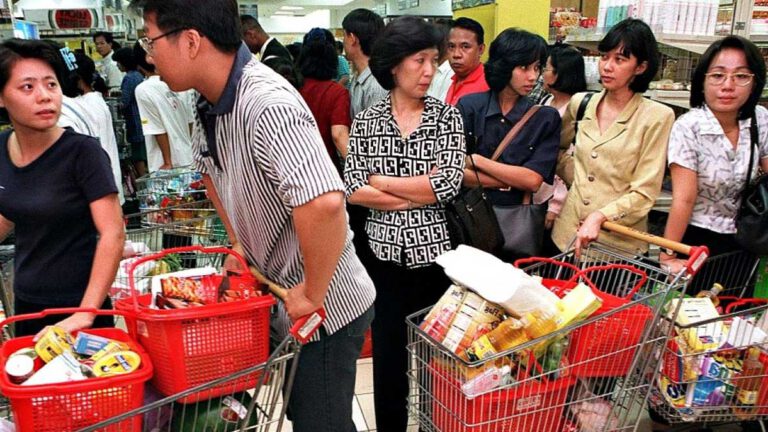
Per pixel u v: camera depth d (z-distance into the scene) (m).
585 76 3.19
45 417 1.24
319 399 1.64
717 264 2.38
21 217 1.81
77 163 1.78
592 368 1.72
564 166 2.72
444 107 2.11
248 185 1.41
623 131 2.34
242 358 1.43
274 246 1.51
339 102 3.16
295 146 1.27
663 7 2.84
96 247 1.87
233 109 1.35
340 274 1.59
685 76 3.29
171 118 4.22
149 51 1.32
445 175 2.04
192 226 2.97
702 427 2.39
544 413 1.68
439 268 2.17
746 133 2.26
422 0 10.91
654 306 1.75
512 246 2.33
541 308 1.61
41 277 1.88
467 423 1.62
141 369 1.33
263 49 4.30
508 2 4.02
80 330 1.48
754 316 2.04
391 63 2.02
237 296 1.45
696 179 2.27
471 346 1.60
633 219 2.27
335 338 1.60
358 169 2.16
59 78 1.78
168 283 1.48
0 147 1.85
